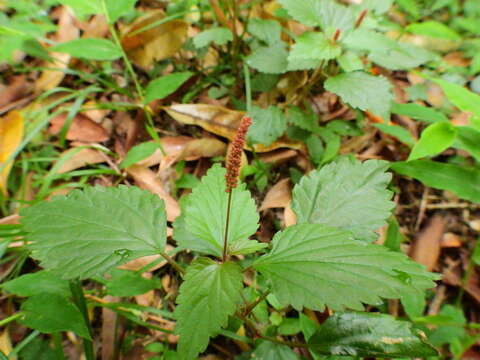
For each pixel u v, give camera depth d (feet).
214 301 0.37
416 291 0.35
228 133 0.84
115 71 0.98
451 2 1.25
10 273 0.66
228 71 1.03
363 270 0.36
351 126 0.90
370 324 0.44
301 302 0.35
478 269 0.73
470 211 0.84
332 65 0.88
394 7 1.23
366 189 0.49
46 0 1.03
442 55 1.13
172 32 0.95
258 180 0.82
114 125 0.90
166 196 0.77
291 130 0.86
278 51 0.86
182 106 0.87
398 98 1.02
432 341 0.60
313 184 0.50
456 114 0.97
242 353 0.58
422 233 0.79
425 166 0.78
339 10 0.77
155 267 0.68
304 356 0.61
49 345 0.60
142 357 0.61
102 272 0.41
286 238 0.41
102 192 0.46
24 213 0.43
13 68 0.95
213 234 0.45
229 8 0.96
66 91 0.93
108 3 0.79
